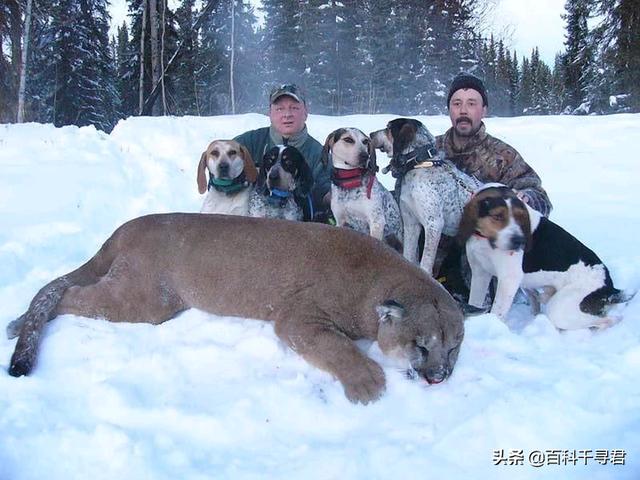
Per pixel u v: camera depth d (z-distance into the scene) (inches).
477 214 178.4
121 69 1091.9
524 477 102.1
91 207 279.9
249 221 162.4
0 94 684.7
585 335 171.5
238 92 1123.9
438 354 132.9
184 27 900.6
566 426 115.7
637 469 102.9
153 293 158.7
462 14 1135.0
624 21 935.7
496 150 223.6
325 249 153.7
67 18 893.2
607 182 367.6
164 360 138.6
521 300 212.8
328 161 225.6
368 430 119.8
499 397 123.8
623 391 128.0
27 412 118.0
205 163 235.1
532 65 2060.8
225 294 156.1
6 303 174.4
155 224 164.4
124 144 415.8
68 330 148.9
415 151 207.8
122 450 107.6
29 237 231.8
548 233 180.1
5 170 327.3
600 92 1002.7
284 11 1188.5
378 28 1090.7
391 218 222.8
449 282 219.1
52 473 104.3
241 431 116.9
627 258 215.8
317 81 1128.8
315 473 103.7
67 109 941.2
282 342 147.7
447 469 104.2
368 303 147.6
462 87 220.5
